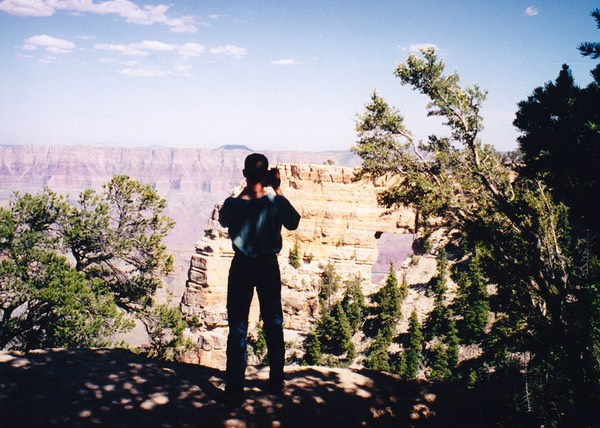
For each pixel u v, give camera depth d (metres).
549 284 13.92
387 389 5.03
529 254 14.38
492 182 17.09
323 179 87.38
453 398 5.13
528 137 5.22
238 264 4.21
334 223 85.75
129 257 27.14
